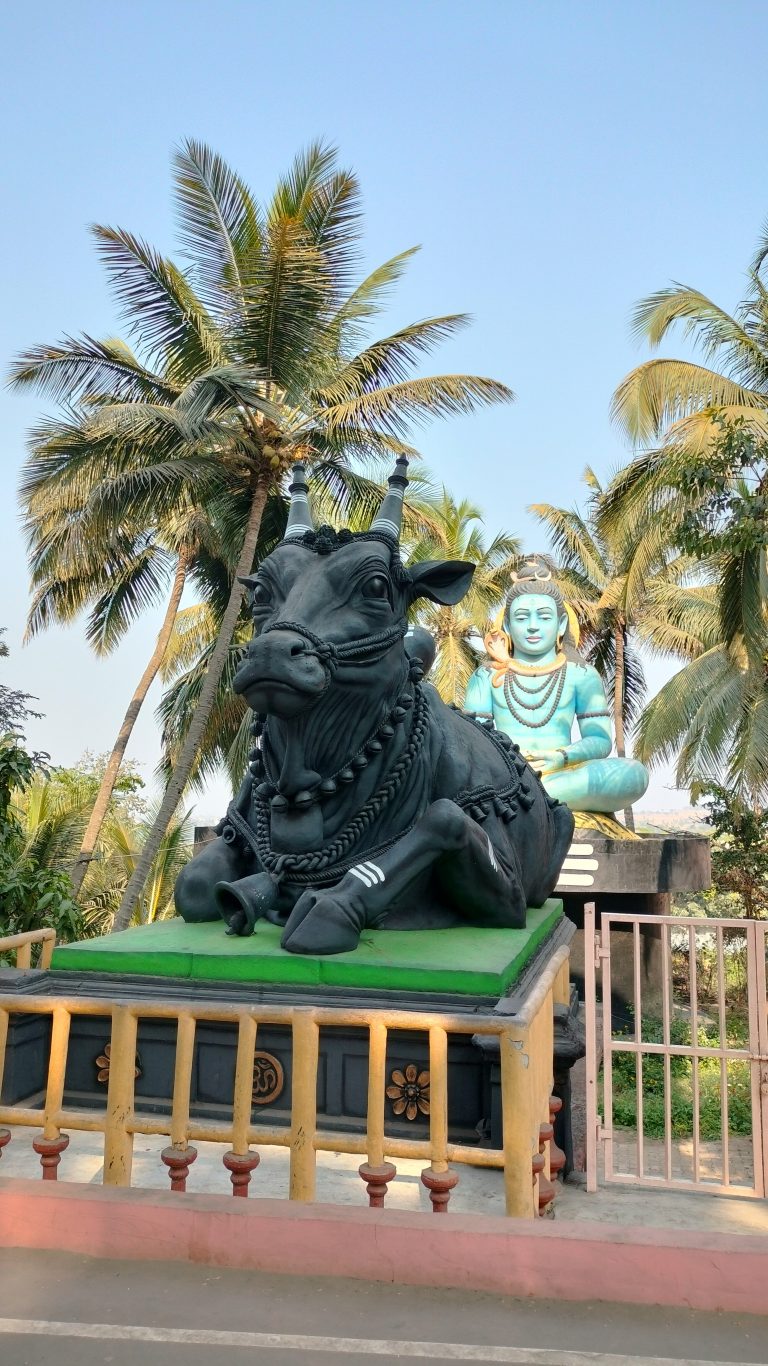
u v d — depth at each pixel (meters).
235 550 16.17
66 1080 3.89
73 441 14.31
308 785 4.16
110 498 13.57
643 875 11.46
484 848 4.39
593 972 6.26
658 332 14.81
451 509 25.39
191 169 13.66
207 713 14.83
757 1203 5.76
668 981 6.39
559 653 12.81
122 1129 2.85
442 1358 1.90
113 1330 1.98
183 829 19.66
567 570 25.20
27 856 15.55
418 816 4.39
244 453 14.87
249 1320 2.03
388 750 4.34
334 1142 2.73
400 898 4.21
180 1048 2.83
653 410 14.20
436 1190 2.62
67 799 18.77
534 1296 2.15
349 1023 2.77
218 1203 2.37
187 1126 2.81
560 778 12.04
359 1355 1.91
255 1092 3.69
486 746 5.32
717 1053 6.06
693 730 18.36
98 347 14.26
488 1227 2.24
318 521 16.00
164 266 13.84
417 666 4.69
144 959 3.88
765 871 18.83
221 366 13.21
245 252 13.68
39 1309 2.07
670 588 21.22
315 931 3.81
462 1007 3.51
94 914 17.58
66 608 18.59
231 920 4.18
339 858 4.27
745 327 14.64
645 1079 9.24
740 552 11.22
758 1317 2.07
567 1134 5.40
